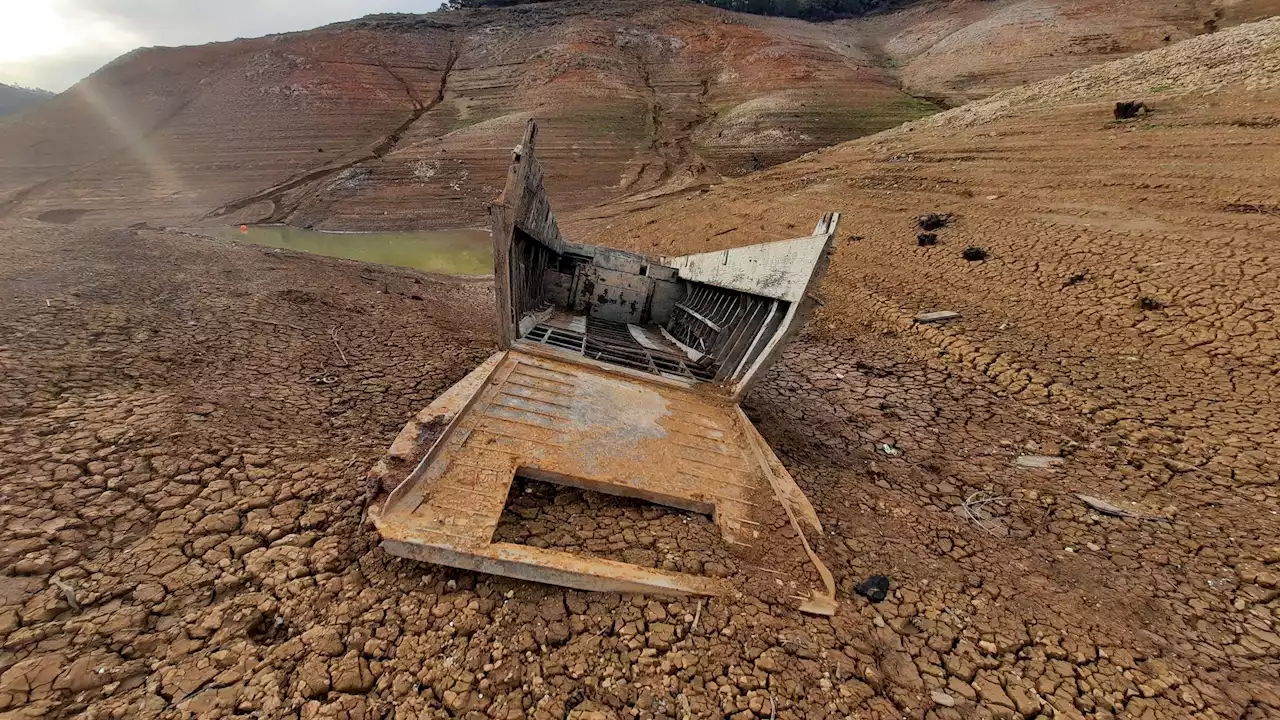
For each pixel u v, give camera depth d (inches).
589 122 1334.9
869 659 108.6
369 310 334.6
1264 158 390.9
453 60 2037.4
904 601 125.0
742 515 140.6
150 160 1245.7
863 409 244.2
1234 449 189.8
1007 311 327.0
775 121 1238.9
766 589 120.6
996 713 100.2
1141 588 134.7
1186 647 117.0
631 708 95.4
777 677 102.3
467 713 92.5
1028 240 401.7
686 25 2121.1
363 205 935.7
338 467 152.1
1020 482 184.2
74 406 165.0
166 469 141.7
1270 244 299.4
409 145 1268.5
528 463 139.5
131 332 230.7
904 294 381.4
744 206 716.7
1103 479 184.2
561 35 1996.8
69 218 891.4
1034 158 553.0
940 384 268.5
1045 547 150.9
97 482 134.0
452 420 146.6
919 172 631.2
